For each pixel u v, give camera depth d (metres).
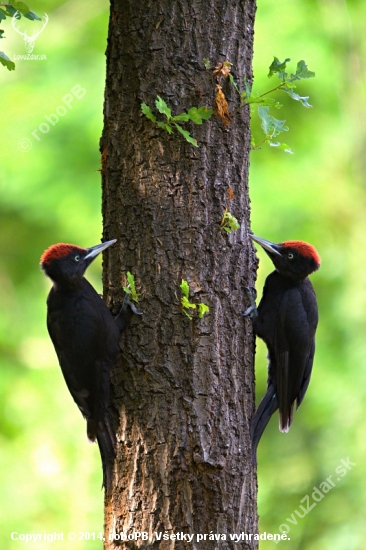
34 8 19.61
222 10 8.74
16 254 20.27
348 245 18.77
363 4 19.80
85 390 9.23
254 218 18.08
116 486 8.69
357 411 17.27
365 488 16.70
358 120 19.08
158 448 8.46
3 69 19.11
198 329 8.55
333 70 18.48
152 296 8.62
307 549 16.92
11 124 18.25
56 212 18.34
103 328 8.77
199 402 8.48
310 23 18.59
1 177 18.39
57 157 18.22
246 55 8.97
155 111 8.62
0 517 16.72
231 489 8.53
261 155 18.84
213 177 8.70
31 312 19.77
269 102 8.85
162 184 8.64
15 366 18.97
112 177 8.91
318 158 18.97
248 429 8.84
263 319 10.70
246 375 8.93
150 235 8.64
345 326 18.05
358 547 16.22
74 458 17.66
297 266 10.71
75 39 19.17
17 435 18.05
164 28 8.63
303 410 18.30
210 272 8.64
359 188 18.91
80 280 9.68
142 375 8.62
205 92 8.63
